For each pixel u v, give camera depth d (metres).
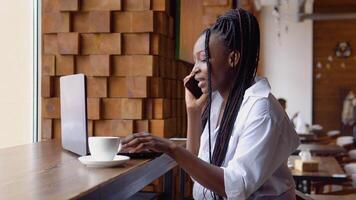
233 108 1.43
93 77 2.58
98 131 2.59
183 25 3.10
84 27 2.58
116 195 1.19
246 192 1.27
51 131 2.63
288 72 11.15
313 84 11.20
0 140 2.75
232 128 1.42
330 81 11.21
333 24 11.24
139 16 2.53
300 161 3.22
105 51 2.56
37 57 2.71
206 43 1.44
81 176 1.17
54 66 2.62
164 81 2.73
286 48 11.17
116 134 2.57
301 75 11.11
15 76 2.75
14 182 1.08
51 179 1.12
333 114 11.16
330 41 11.24
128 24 2.54
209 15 4.66
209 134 1.55
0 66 2.76
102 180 1.11
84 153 1.46
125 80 2.56
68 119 1.65
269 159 1.29
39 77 2.71
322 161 3.69
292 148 1.38
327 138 6.98
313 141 6.07
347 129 11.05
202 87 1.51
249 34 1.42
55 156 1.54
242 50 1.41
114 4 2.54
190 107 1.70
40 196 0.94
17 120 2.74
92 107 2.57
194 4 3.57
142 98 2.55
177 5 2.95
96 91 2.58
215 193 1.40
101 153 1.34
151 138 1.30
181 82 3.21
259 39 1.44
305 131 7.25
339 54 11.24
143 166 1.40
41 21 2.65
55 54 2.62
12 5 2.74
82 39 2.58
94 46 2.57
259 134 1.30
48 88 2.62
